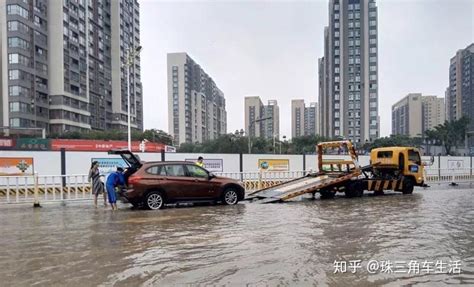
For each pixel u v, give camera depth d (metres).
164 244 7.64
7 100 73.62
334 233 8.66
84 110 89.62
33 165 20.19
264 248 7.27
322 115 129.50
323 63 128.25
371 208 13.08
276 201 14.96
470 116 95.12
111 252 7.02
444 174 29.17
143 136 74.81
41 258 6.61
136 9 120.12
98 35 98.62
